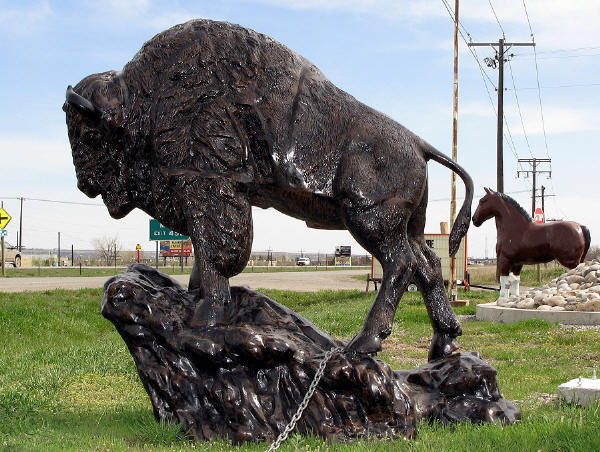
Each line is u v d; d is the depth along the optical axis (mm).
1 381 7543
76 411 5895
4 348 11250
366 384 4828
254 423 4875
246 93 5180
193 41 5305
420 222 5566
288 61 5355
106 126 5359
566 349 9961
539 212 29875
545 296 13680
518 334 11500
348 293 22234
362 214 5066
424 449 4309
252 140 5195
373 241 5113
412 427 4871
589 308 12594
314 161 5152
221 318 5133
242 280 32594
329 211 5258
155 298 5199
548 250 14656
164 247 48750
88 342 12484
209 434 4891
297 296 21781
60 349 10648
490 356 9500
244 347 4910
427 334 12016
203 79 5207
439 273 5652
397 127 5359
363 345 5000
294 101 5219
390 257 5137
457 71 21094
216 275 5195
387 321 5070
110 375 7879
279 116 5156
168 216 5520
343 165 5125
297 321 5418
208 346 4957
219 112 5164
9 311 13453
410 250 5211
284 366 5020
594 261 14523
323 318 14422
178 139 5184
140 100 5359
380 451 4426
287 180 5121
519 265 15109
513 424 5039
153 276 5676
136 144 5402
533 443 4430
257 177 5223
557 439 4527
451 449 4309
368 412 4879
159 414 5035
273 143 5125
